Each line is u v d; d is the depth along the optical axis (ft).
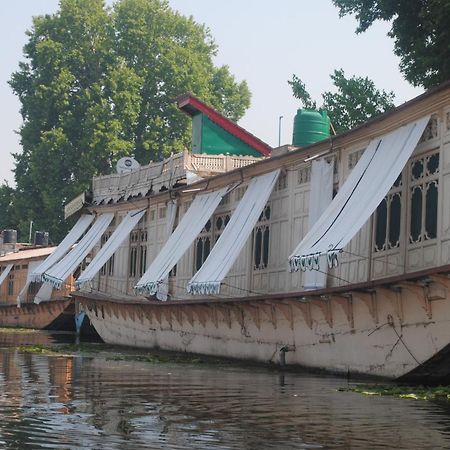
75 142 227.20
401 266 66.18
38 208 229.86
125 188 131.95
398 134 67.26
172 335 106.42
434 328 58.85
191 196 109.70
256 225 92.63
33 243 221.05
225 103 246.88
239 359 89.04
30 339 135.74
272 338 82.58
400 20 112.98
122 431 37.91
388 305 63.67
